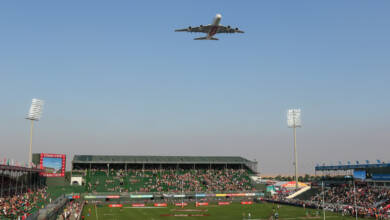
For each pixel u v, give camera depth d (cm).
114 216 10625
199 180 17962
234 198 16512
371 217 10069
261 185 18012
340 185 15562
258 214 11362
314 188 16762
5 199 8656
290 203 14338
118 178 17050
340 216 10638
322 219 10069
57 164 15375
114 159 18375
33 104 13325
